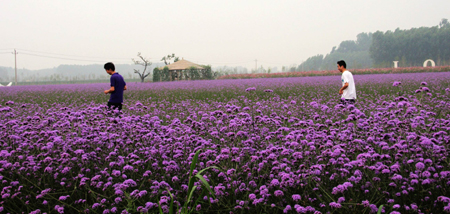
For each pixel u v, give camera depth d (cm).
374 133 446
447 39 11800
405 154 367
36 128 507
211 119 518
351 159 398
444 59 12075
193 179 263
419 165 303
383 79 2333
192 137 452
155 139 443
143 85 2934
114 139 441
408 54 12312
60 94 1988
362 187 314
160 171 387
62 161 368
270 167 369
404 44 12269
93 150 429
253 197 295
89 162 398
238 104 1098
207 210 300
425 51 12075
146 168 405
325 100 1180
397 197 297
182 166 382
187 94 1722
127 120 517
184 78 5544
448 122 469
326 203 294
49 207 300
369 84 1880
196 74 5575
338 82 2209
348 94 836
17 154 403
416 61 12431
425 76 2534
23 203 310
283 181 306
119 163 368
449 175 299
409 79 2188
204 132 501
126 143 428
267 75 5647
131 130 495
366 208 266
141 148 446
